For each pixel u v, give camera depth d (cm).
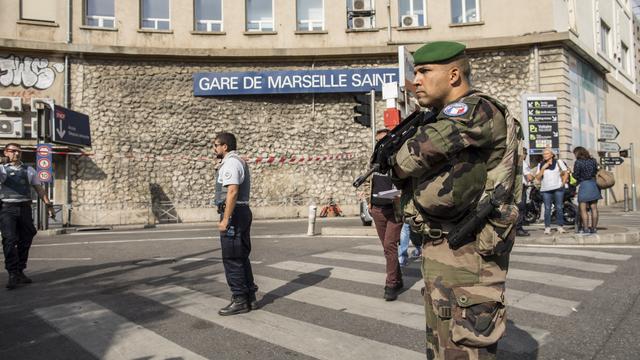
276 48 1814
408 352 342
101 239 1098
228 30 1827
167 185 1761
